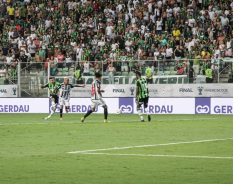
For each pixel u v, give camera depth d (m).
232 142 26.53
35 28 65.50
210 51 55.12
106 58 57.62
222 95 51.38
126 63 53.22
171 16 61.16
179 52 55.72
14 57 61.25
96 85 40.28
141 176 16.97
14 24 66.44
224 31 57.88
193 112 52.09
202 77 51.69
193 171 17.88
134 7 63.66
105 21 63.22
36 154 22.14
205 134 30.95
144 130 33.50
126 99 53.44
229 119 43.97
